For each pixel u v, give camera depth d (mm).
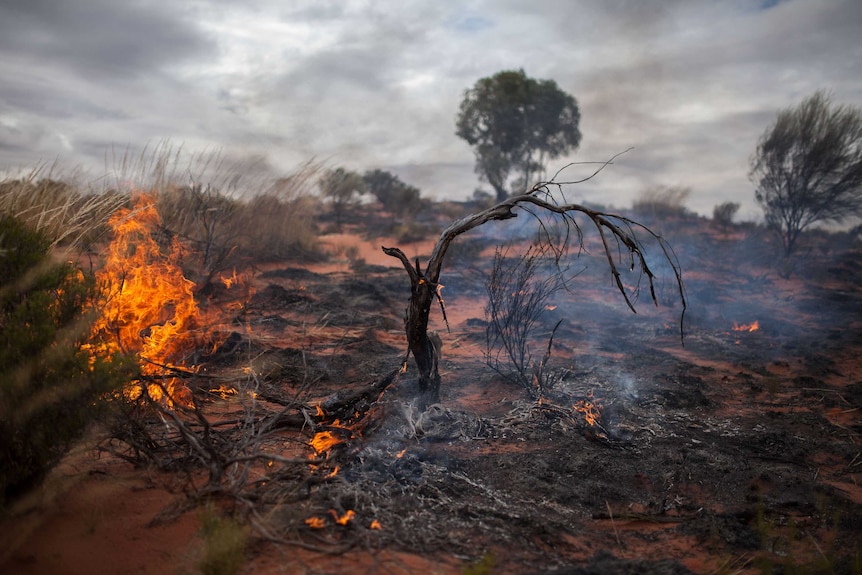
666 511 3672
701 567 3053
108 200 6625
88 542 2797
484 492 3646
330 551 2805
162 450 3723
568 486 3861
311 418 4293
